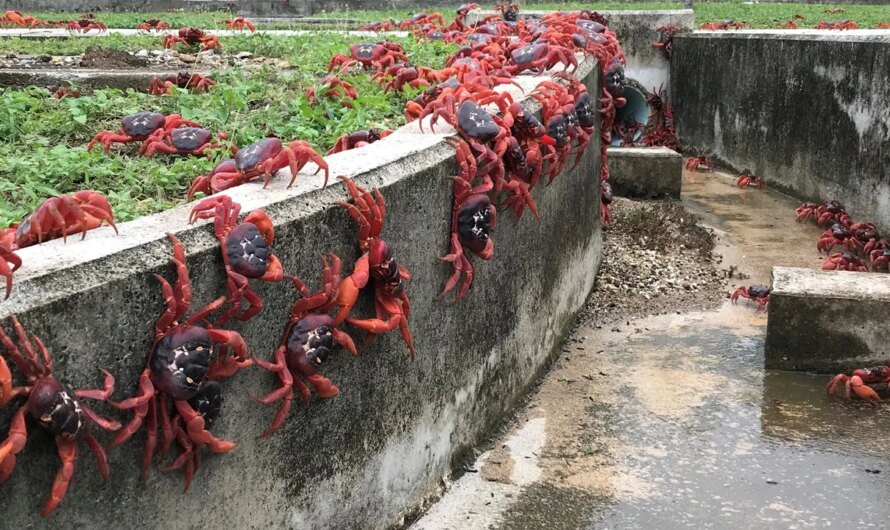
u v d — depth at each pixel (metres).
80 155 4.54
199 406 2.63
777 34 11.81
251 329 2.92
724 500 4.54
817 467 4.90
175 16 19.59
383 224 3.62
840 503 4.53
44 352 2.16
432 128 4.35
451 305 4.43
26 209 3.82
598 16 10.71
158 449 2.60
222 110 5.72
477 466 4.85
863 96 9.65
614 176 11.41
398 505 4.13
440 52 9.11
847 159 10.05
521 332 5.58
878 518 4.40
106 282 2.36
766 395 5.82
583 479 4.73
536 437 5.20
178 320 2.55
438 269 4.20
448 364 4.48
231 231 2.73
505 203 4.87
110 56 8.91
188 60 9.15
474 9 12.65
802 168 11.20
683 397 5.77
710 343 6.74
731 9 21.08
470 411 4.85
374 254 3.38
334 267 3.13
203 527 2.86
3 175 4.34
